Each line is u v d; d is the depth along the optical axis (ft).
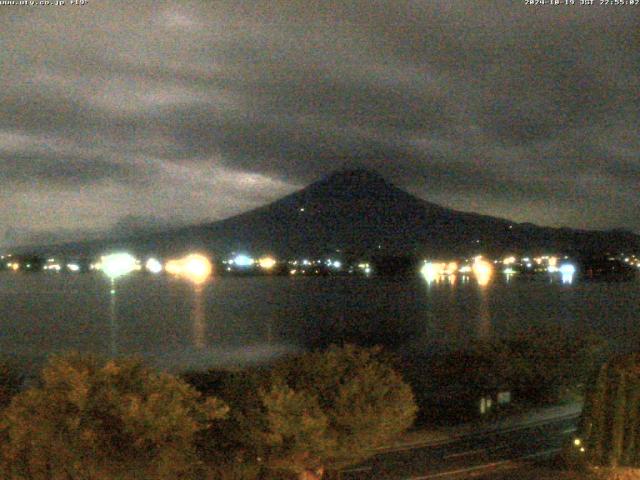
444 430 46.91
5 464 24.64
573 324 171.12
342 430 30.45
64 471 24.30
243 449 30.32
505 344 60.80
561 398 58.18
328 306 285.64
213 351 120.47
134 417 24.04
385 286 482.69
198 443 29.55
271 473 30.58
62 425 24.29
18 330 176.14
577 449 37.55
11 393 37.14
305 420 28.35
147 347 131.75
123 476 24.26
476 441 44.60
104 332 171.63
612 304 288.10
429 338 140.87
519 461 39.83
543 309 255.09
